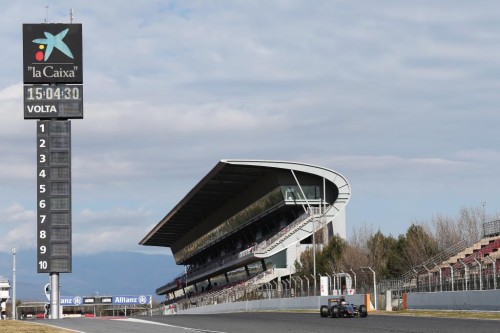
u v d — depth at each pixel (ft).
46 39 320.50
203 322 166.71
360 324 147.54
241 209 447.42
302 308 272.31
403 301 221.46
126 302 611.47
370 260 329.31
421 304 211.61
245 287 373.61
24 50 318.86
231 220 476.13
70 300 599.98
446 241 338.95
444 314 180.04
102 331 135.64
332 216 386.93
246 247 479.82
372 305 231.91
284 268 383.24
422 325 138.62
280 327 142.41
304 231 384.47
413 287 233.14
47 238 312.50
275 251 382.01
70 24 322.14
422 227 333.01
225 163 364.99
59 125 317.22
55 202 314.35
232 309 349.82
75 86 319.06
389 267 325.01
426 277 232.73
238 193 432.66
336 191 392.27
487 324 137.18
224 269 458.91
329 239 385.91
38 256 311.27
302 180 389.80
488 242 265.13
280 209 406.41
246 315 215.72
